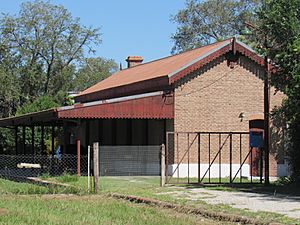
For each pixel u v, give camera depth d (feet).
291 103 68.08
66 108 81.00
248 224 40.50
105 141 109.29
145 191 62.75
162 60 116.26
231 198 56.18
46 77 188.85
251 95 93.61
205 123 90.58
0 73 170.81
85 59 196.03
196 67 89.51
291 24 65.31
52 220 40.24
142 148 86.84
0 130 138.62
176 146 88.69
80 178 79.20
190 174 89.15
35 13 185.26
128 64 140.15
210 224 40.29
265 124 72.90
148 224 39.17
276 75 69.51
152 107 86.99
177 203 51.26
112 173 85.56
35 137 135.95
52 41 186.70
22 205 49.37
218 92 91.66
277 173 93.20
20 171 98.89
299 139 75.31
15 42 183.52
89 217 41.98
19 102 181.47
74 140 123.34
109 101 83.66
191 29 200.23
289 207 48.80
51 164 88.38
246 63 93.50
